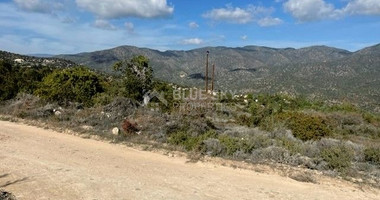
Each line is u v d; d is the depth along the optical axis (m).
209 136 14.48
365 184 10.09
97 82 24.81
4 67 28.00
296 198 8.60
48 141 14.05
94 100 22.77
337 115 24.97
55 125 17.33
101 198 7.94
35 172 9.70
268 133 15.56
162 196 8.25
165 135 15.17
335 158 11.59
